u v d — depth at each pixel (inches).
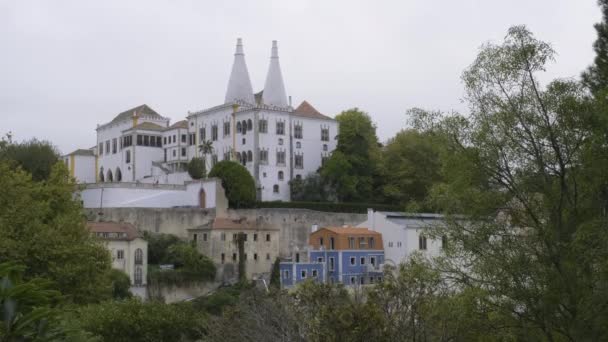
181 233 4670.3
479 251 1195.3
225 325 1448.1
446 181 1298.0
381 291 1157.7
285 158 5728.3
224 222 4571.9
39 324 722.8
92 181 6973.4
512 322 1161.4
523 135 1162.0
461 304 1116.5
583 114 1119.0
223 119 5920.3
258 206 5073.8
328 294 1115.3
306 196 5546.3
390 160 5629.9
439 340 1144.2
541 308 1127.0
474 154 1180.5
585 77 1579.7
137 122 6614.2
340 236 4375.0
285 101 6594.5
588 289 1106.1
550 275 1123.3
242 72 6688.0
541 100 1143.6
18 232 1951.3
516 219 1192.2
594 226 1067.9
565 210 1155.3
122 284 3794.3
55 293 771.4
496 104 1182.3
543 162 1158.3
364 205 5319.9
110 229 4116.6
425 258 1268.5
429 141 1277.1
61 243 1989.4
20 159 4662.9
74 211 2320.4
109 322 1991.9
